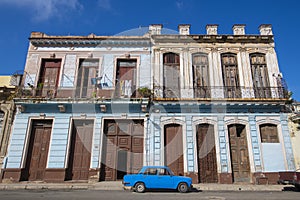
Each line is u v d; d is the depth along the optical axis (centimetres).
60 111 1262
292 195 839
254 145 1229
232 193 895
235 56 1436
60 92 1311
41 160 1204
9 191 905
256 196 809
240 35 1438
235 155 1238
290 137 1245
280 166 1198
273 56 1416
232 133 1273
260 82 1374
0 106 1285
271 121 1271
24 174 1175
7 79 1444
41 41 1420
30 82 1345
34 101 1230
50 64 1409
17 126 1230
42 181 1155
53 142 1207
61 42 1427
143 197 747
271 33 1477
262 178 1162
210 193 887
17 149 1190
